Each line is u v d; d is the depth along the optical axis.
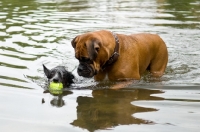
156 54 10.55
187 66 11.20
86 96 8.55
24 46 12.98
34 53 12.16
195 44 13.58
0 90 8.76
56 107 7.76
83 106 7.83
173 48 13.09
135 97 8.47
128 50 9.52
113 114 7.35
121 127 6.68
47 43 13.47
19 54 11.96
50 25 16.45
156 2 23.94
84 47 8.70
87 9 20.97
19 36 14.41
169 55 12.31
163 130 6.53
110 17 18.38
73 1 24.61
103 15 18.95
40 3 23.42
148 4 23.03
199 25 16.42
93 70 8.81
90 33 8.93
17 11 20.22
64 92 8.85
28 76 9.86
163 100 8.23
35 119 7.07
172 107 7.78
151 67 10.61
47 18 18.11
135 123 6.88
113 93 8.78
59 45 13.23
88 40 8.62
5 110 7.53
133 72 9.50
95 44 8.58
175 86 9.29
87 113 7.40
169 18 18.11
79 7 21.72
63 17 18.34
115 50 9.20
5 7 21.75
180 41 13.95
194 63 11.48
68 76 9.52
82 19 17.81
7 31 15.27
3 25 16.44
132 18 18.11
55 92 8.80
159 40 10.66
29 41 13.68
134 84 9.45
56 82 9.06
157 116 7.25
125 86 9.29
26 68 10.52
